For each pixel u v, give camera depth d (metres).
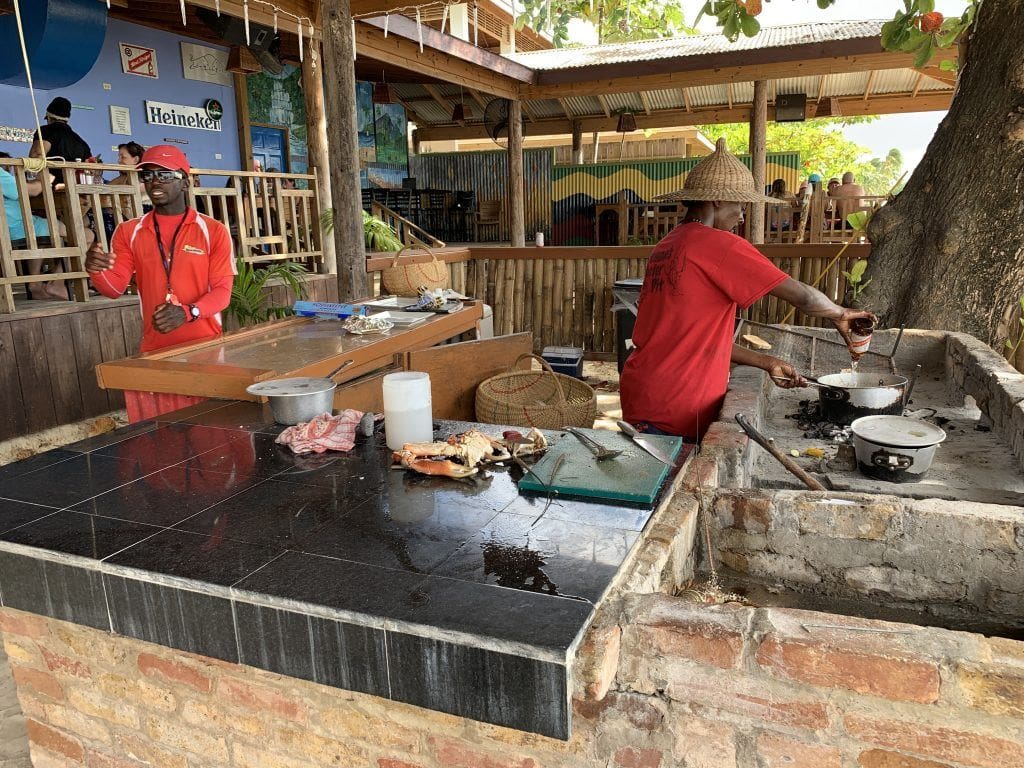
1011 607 1.98
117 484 1.93
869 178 36.84
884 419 3.10
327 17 5.73
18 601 1.65
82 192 5.30
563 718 1.22
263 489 1.88
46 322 4.93
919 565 2.03
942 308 5.12
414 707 1.52
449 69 9.43
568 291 8.49
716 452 2.40
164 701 1.79
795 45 9.45
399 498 1.81
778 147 29.03
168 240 3.65
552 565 1.47
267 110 11.48
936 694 1.22
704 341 3.10
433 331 4.44
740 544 2.14
